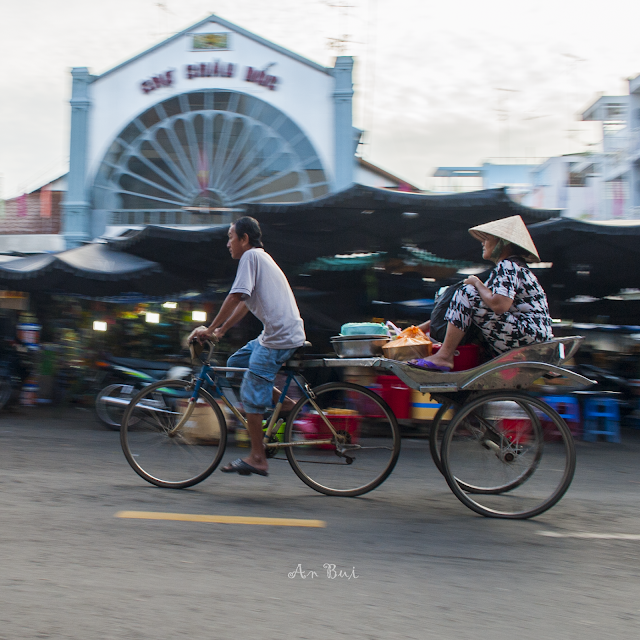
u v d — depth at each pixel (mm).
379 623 2330
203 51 18844
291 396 4297
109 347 10438
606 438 7984
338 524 3582
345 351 4172
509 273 3805
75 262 8836
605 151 29625
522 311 3850
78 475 4789
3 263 9492
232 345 9328
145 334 10617
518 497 3891
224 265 9078
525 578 2836
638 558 3168
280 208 7312
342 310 10172
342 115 18562
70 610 2354
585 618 2432
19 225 19938
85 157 19016
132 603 2428
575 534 3561
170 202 18922
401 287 10141
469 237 7883
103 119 19094
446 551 3168
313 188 18609
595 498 4668
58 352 10125
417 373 3920
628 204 27281
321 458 4301
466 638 2236
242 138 18797
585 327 13164
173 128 18938
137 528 3373
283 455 4379
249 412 4164
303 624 2301
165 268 9188
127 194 19094
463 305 3887
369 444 4258
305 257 8352
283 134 18719
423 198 7078
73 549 3012
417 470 5414
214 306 10945
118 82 19078
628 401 9711
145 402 4414
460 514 3926
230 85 18797
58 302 10844
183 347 10461
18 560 2846
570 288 10594
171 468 4359
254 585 2645
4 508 3721
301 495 4273
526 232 3979
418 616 2400
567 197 28047
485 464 3939
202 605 2432
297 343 4148
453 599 2572
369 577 2779
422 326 4535
